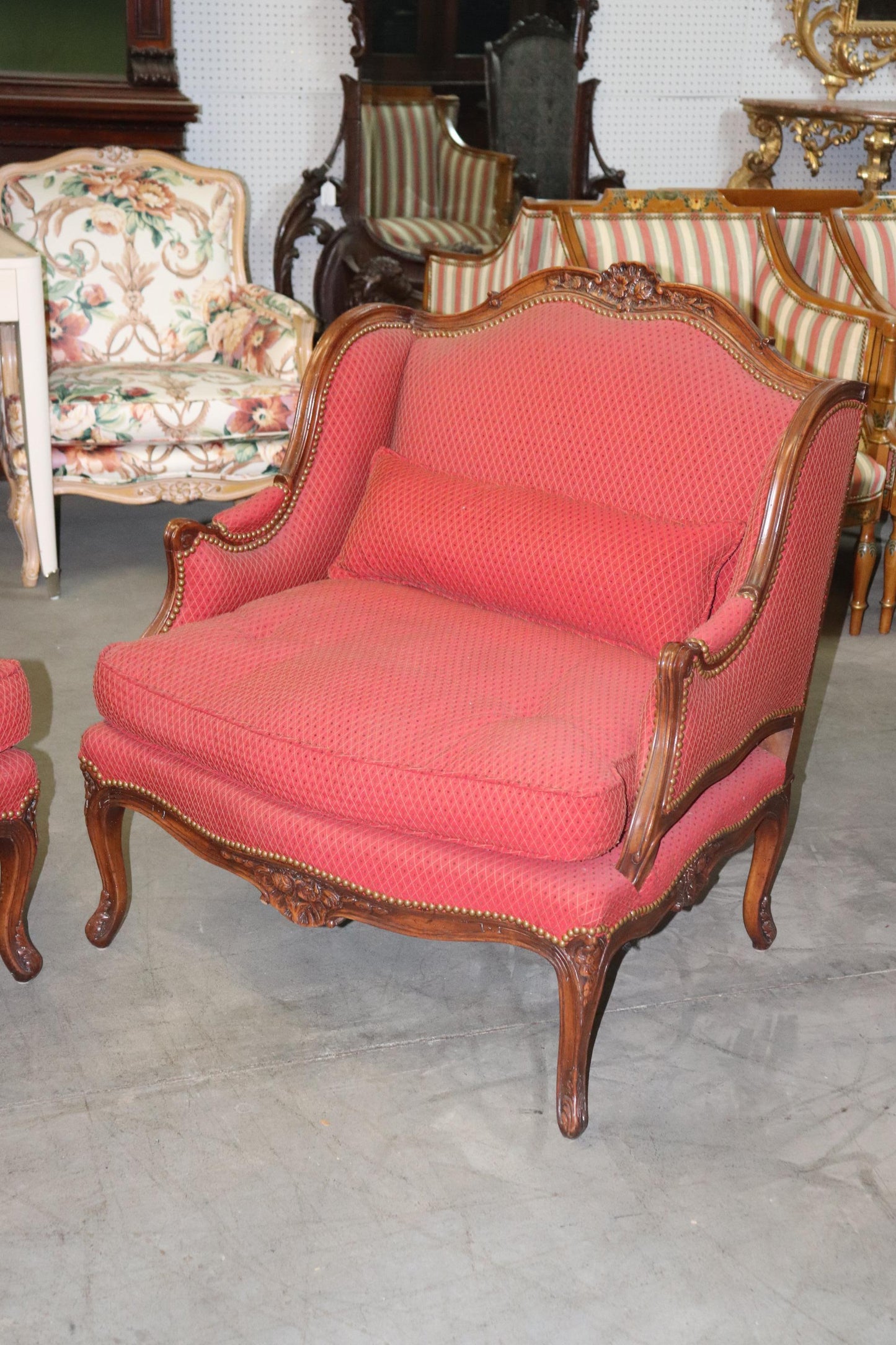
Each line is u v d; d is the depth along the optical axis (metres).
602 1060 1.90
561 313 2.24
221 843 1.92
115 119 4.24
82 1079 1.82
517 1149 1.73
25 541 3.45
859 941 2.22
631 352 2.14
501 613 2.18
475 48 4.57
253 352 3.65
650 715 1.70
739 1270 1.56
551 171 4.85
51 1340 1.45
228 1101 1.79
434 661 1.98
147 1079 1.83
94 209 3.69
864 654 3.37
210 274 3.81
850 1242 1.60
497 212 4.80
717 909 2.31
